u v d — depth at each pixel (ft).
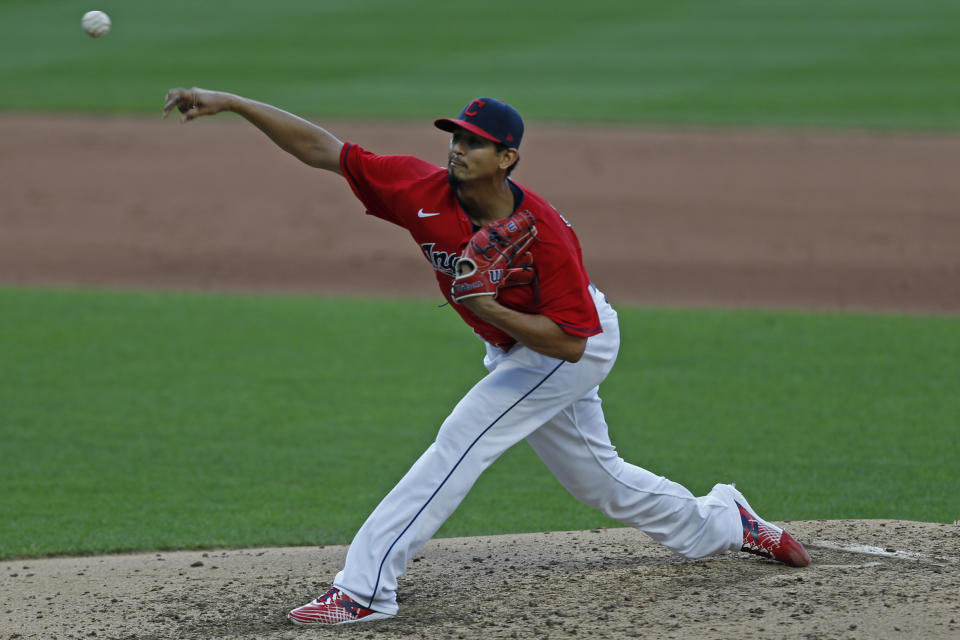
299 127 52.70
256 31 359.25
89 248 172.24
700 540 55.93
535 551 62.85
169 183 212.84
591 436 53.88
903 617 47.78
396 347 120.26
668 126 248.52
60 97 278.05
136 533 72.69
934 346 117.60
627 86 284.20
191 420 96.99
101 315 133.08
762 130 244.42
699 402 100.07
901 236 173.68
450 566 60.23
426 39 343.46
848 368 110.01
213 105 52.37
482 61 313.32
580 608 51.31
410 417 97.71
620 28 357.00
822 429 92.43
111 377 108.99
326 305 139.85
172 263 164.35
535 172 215.31
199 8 401.70
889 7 379.14
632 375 108.68
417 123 242.99
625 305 139.64
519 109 261.44
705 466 84.17
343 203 201.98
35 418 97.19
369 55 321.52
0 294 143.64
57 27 368.68
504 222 46.88
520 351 51.52
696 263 162.09
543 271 48.34
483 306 47.24
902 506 75.15
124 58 321.11
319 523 74.95
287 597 55.88
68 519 75.51
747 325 128.16
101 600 56.59
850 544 61.26
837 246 169.17
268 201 202.28
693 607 50.37
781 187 203.82
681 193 201.26
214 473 85.10
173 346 120.16
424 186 49.83
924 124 243.81
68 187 208.95
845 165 216.54
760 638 46.32
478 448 50.90
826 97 269.64
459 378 108.88
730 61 310.04
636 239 175.52
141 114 265.34
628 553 61.82
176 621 52.75
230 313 135.23
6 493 80.64
